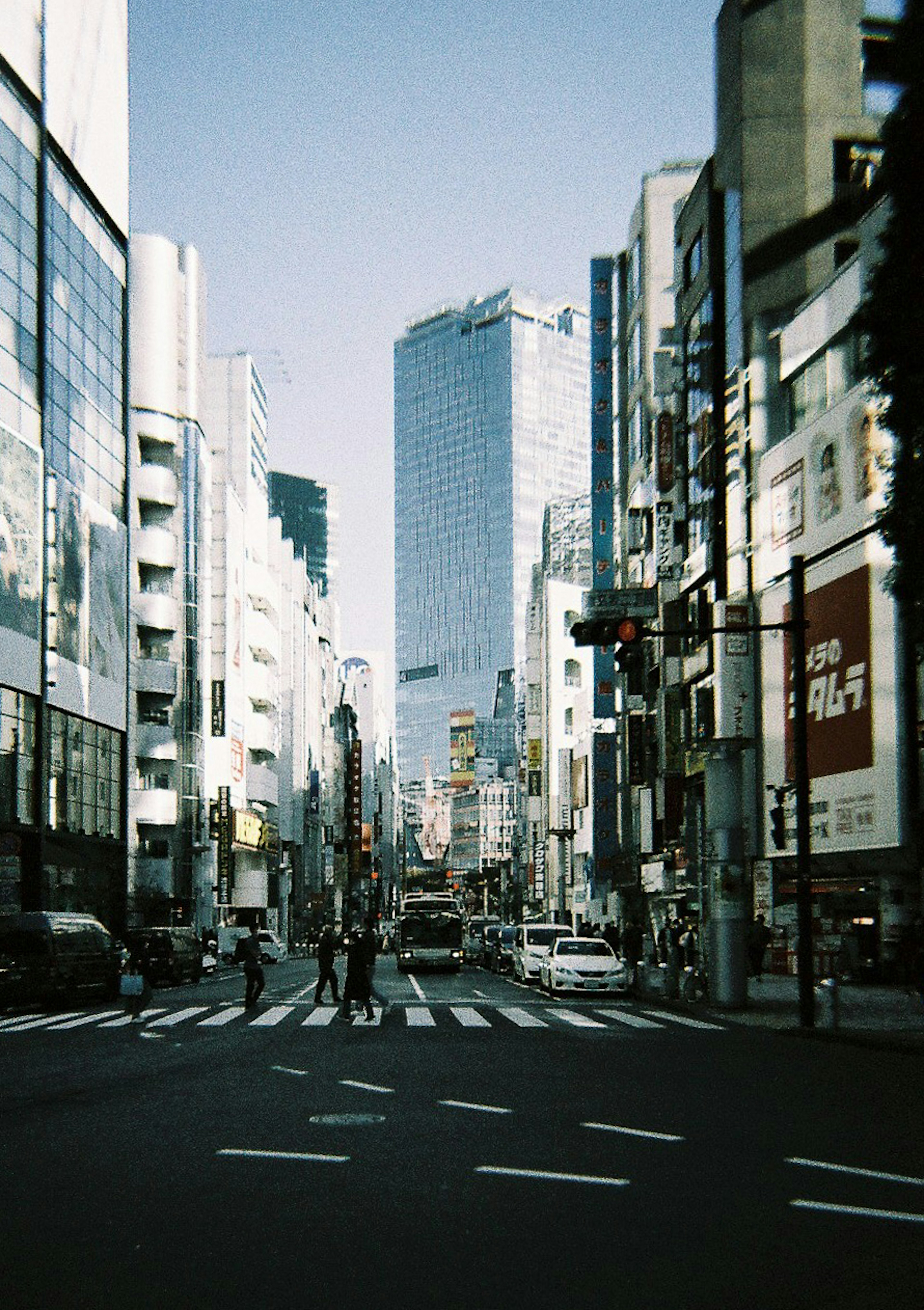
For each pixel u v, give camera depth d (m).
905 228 17.16
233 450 102.44
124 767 63.12
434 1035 22.91
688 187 64.25
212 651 85.19
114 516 62.66
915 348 17.23
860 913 38.47
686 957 39.25
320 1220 8.37
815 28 46.81
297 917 115.50
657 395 57.91
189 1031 24.33
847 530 37.59
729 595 47.75
